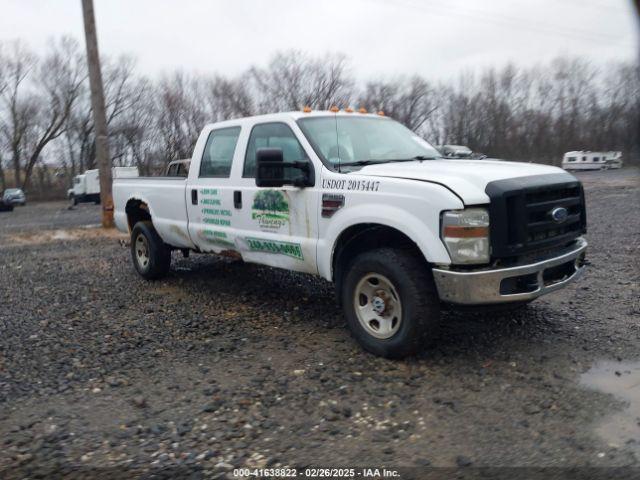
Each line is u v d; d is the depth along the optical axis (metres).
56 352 4.94
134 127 53.19
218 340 5.18
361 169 4.86
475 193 4.04
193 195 6.46
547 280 4.45
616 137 40.25
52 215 27.64
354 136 5.46
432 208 4.06
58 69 54.38
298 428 3.46
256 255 5.73
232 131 6.06
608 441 3.17
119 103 53.25
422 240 4.10
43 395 4.06
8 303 6.75
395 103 43.91
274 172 4.98
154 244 7.42
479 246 3.99
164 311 6.19
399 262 4.27
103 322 5.83
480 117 44.88
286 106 41.19
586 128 43.28
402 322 4.29
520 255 4.17
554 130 43.88
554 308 5.69
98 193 38.56
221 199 6.02
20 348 5.06
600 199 17.81
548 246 4.34
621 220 12.21
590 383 3.94
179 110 44.34
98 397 4.01
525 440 3.22
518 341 4.80
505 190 4.05
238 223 5.83
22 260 10.27
